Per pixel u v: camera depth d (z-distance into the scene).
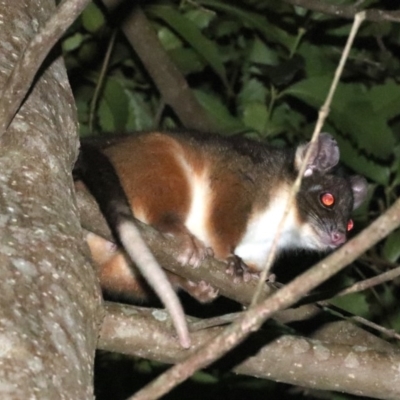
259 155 11.90
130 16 14.05
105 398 13.18
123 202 8.41
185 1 14.34
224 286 9.45
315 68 13.95
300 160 12.10
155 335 8.14
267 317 4.47
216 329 8.26
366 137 12.88
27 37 6.94
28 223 5.15
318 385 8.62
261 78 14.70
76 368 4.55
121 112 13.85
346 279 12.62
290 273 13.62
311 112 14.66
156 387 4.46
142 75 15.40
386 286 12.95
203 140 11.30
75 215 5.62
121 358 13.27
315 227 12.55
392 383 8.54
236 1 14.30
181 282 10.67
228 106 15.28
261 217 11.70
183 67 14.86
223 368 8.66
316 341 8.71
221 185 11.20
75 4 5.74
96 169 8.85
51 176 5.73
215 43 14.45
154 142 10.77
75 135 6.70
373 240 4.34
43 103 6.42
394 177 14.41
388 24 14.58
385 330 8.13
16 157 5.69
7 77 6.27
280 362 8.59
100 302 5.29
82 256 5.28
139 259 7.38
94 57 14.60
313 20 14.36
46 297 4.75
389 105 13.66
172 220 10.45
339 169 13.35
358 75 15.12
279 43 14.20
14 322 4.46
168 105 15.05
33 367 4.32
